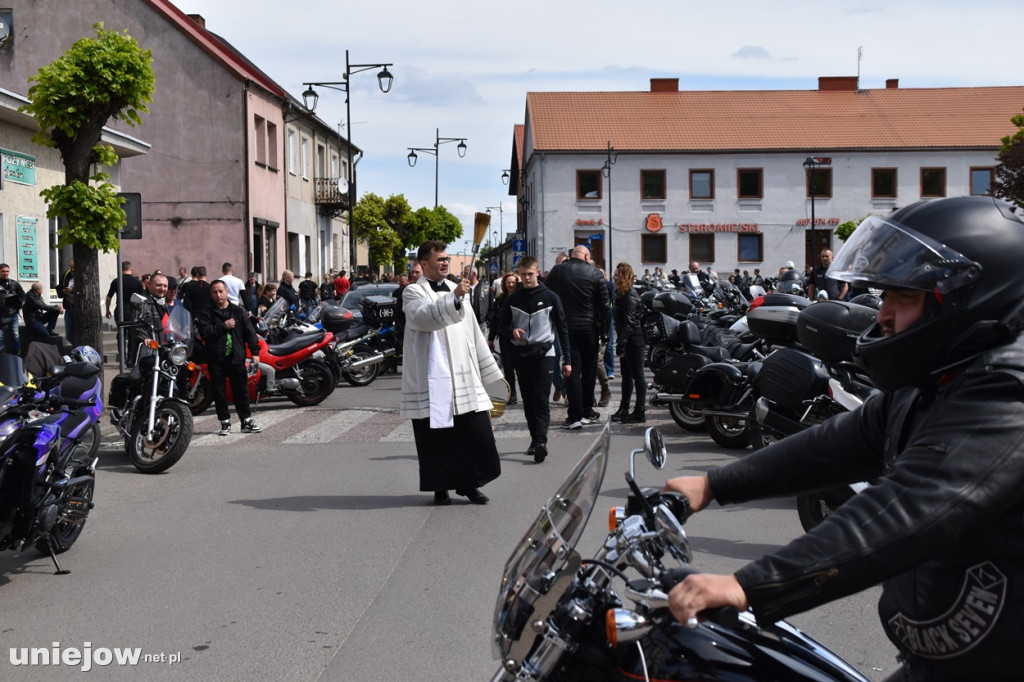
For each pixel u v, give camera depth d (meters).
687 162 51.62
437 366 7.27
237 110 33.22
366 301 17.75
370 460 9.62
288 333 15.51
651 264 51.97
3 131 18.14
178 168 33.28
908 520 1.65
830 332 6.61
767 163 51.59
